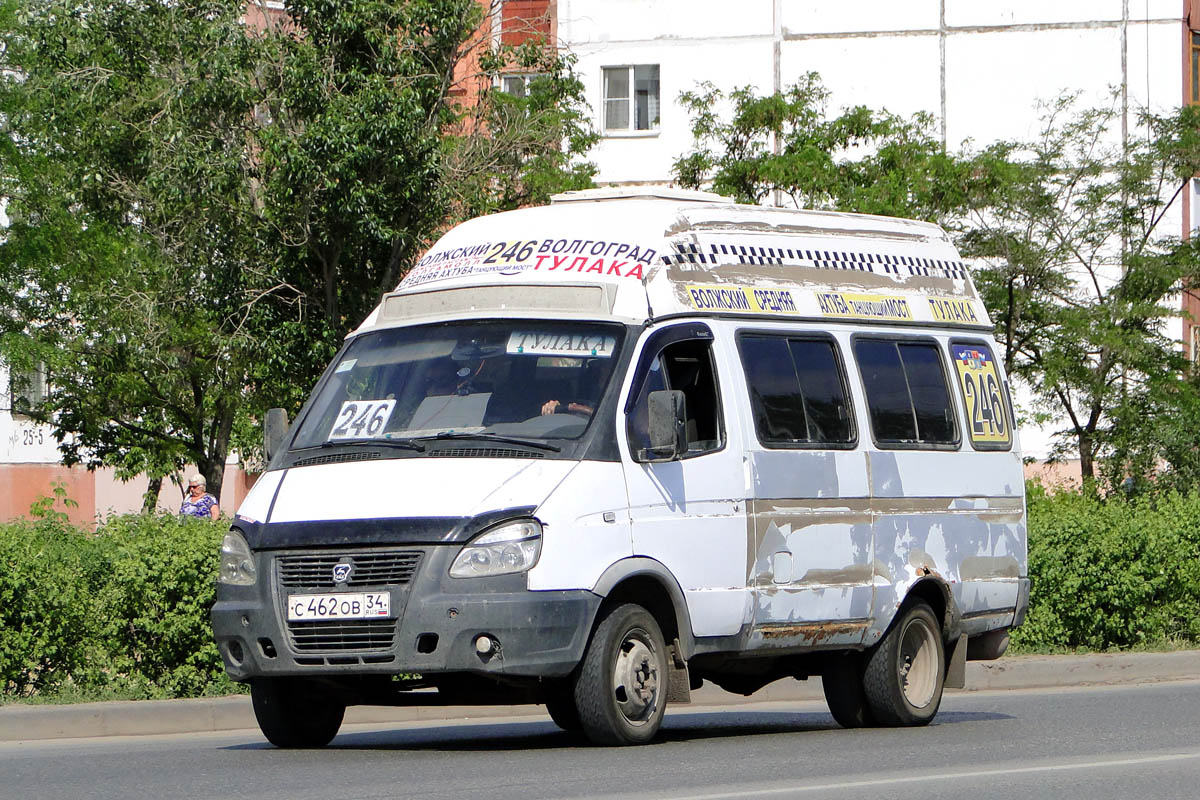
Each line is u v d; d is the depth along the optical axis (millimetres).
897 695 30438
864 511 29906
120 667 34125
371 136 65875
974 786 22078
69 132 72688
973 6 116250
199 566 34312
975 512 32375
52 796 21281
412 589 24297
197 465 91375
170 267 72875
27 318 86125
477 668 24172
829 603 29062
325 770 23594
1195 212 113375
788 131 92312
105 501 114000
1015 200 87562
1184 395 86312
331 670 24656
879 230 32281
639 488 25969
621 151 119250
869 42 117500
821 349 29969
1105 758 25469
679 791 21047
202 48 68062
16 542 33938
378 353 28031
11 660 33250
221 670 34562
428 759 24875
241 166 68438
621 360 26562
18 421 110812
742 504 27609
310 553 24906
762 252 29703
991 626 32656
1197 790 21922
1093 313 87250
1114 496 65562
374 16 67000
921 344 32094
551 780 22156
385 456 25875
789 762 24484
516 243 28594
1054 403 90125
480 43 72312
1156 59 114000
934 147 88125
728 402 27812
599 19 119938
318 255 69500
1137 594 45188
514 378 26703
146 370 85938
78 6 70250
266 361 70875
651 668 26000
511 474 25094
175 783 22359
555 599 24594
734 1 118625
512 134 72250
